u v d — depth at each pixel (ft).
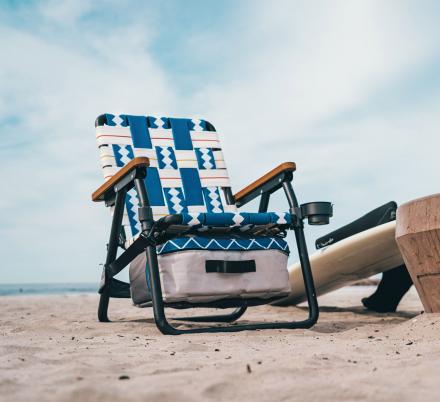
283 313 14.14
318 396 4.50
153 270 8.95
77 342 8.00
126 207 10.91
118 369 5.68
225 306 9.87
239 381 4.95
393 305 13.60
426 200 8.29
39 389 4.75
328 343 7.68
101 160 11.18
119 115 11.81
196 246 9.03
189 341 8.09
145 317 14.05
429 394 4.49
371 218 11.55
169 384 4.86
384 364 5.71
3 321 12.73
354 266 12.47
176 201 11.42
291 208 10.05
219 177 12.07
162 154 11.74
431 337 7.63
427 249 8.25
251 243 9.43
